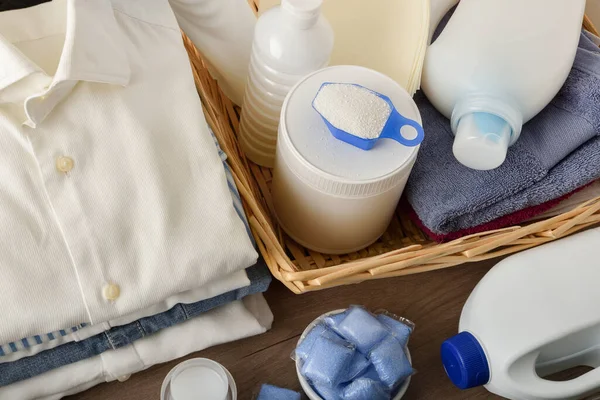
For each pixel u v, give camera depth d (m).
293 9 0.45
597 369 0.46
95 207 0.41
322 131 0.45
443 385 0.50
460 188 0.50
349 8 0.54
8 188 0.40
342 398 0.45
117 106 0.44
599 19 0.72
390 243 0.55
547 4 0.50
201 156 0.44
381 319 0.50
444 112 0.54
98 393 0.47
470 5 0.52
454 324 0.53
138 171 0.42
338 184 0.44
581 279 0.47
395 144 0.45
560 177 0.51
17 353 0.42
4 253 0.39
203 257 0.42
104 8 0.44
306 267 0.53
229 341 0.48
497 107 0.48
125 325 0.45
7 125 0.41
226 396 0.44
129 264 0.41
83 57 0.41
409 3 0.52
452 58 0.50
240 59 0.55
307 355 0.46
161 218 0.42
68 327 0.40
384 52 0.54
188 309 0.46
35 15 0.45
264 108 0.52
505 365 0.45
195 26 0.53
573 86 0.52
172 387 0.44
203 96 0.52
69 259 0.40
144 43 0.47
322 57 0.48
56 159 0.41
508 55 0.49
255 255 0.43
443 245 0.47
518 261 0.48
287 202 0.50
